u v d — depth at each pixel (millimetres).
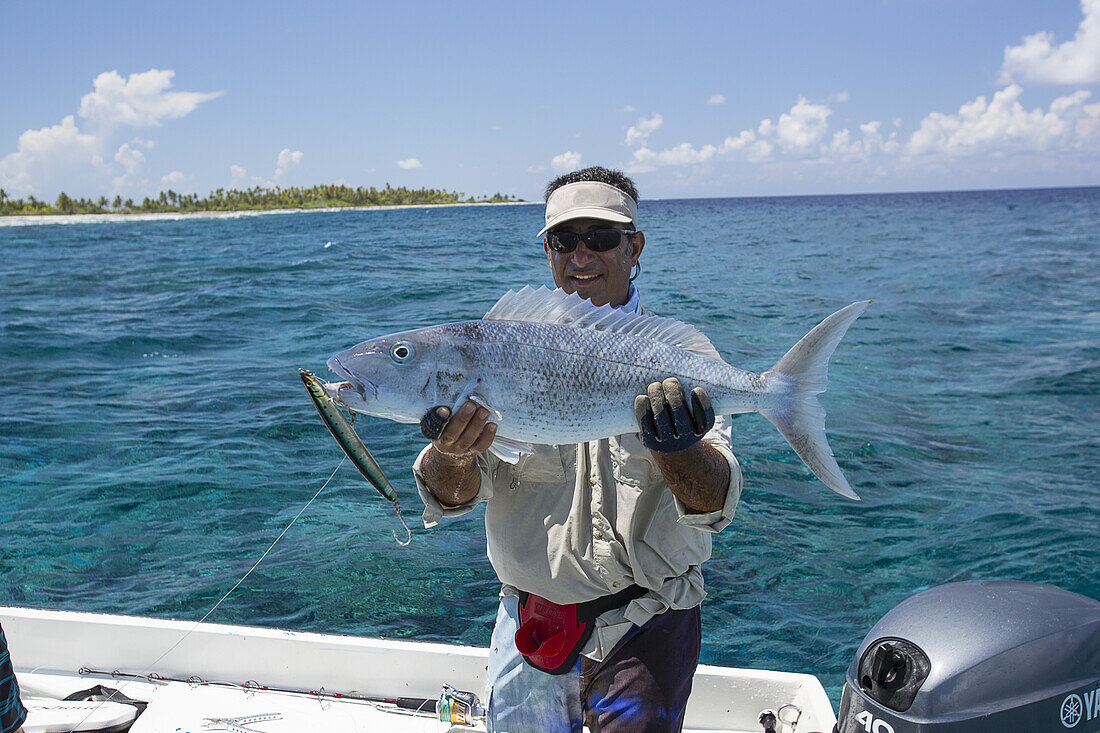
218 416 8656
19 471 7074
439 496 2479
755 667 4309
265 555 5426
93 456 7469
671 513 2467
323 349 11969
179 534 5844
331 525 5973
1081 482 6848
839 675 4230
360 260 25297
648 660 2453
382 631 4586
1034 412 8852
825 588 5133
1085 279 21250
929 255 28828
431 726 3203
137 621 3535
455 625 4668
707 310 15242
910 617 2492
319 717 3238
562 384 2205
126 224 90375
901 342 12711
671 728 2443
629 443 2396
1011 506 6344
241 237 47906
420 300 15953
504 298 2340
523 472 2484
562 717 2545
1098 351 11891
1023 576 5254
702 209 108000
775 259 26781
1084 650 2377
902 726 2322
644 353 2264
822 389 2371
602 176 2873
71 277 23484
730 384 2326
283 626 4648
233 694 3381
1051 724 2311
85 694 3311
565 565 2445
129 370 10922
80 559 5461
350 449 2213
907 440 7891
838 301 16688
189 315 15180
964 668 2293
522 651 2531
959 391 9703
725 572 5320
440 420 2105
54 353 11977
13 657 3539
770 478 6875
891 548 5660
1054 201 133625
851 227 50219
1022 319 15055
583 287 2811
